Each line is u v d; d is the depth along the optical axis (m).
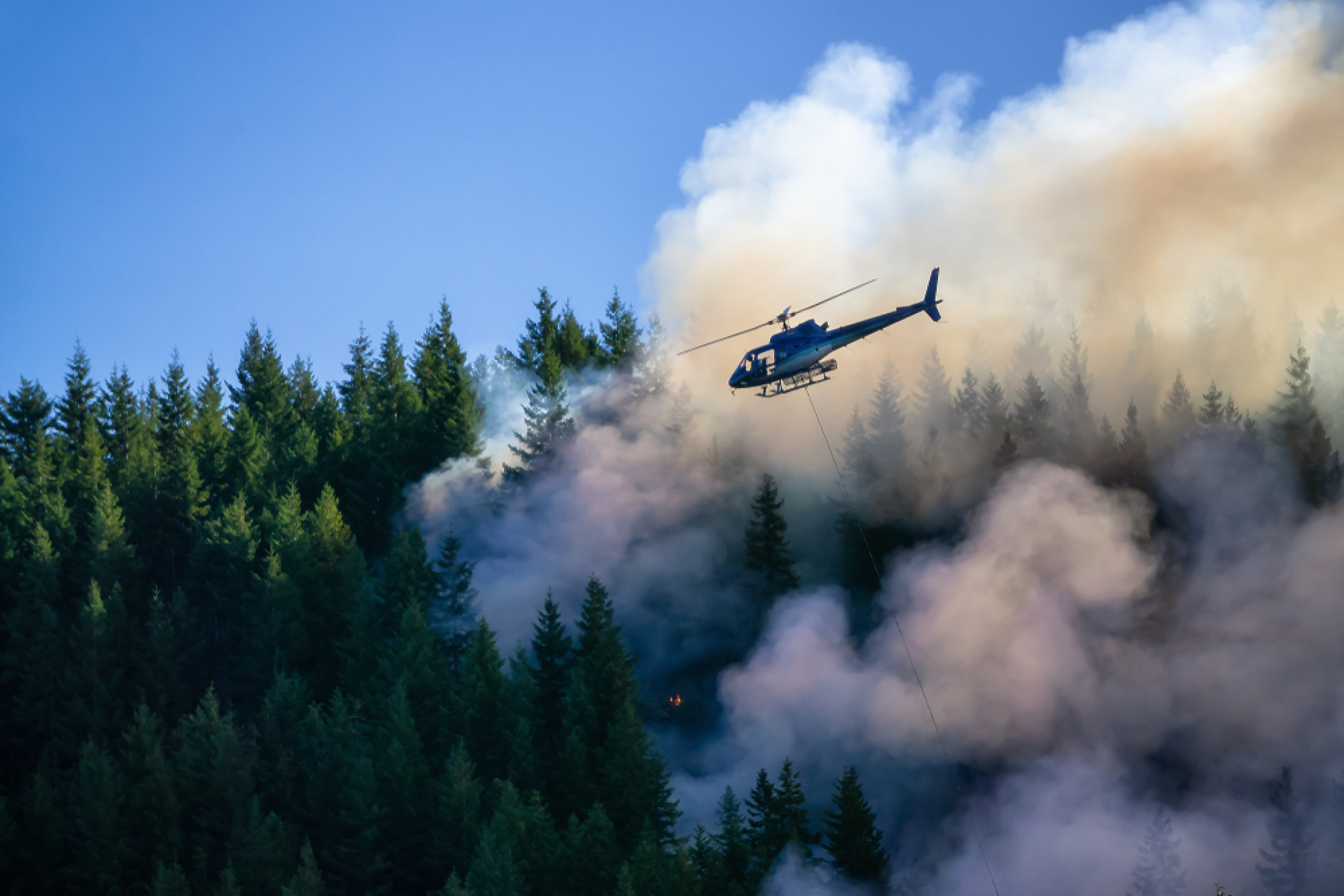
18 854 56.03
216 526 78.25
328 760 58.00
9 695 66.75
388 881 55.53
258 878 52.56
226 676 72.69
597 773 62.66
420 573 74.44
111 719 64.88
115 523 76.62
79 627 70.38
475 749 62.47
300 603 72.81
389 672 65.50
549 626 70.62
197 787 57.19
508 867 50.41
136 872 54.34
